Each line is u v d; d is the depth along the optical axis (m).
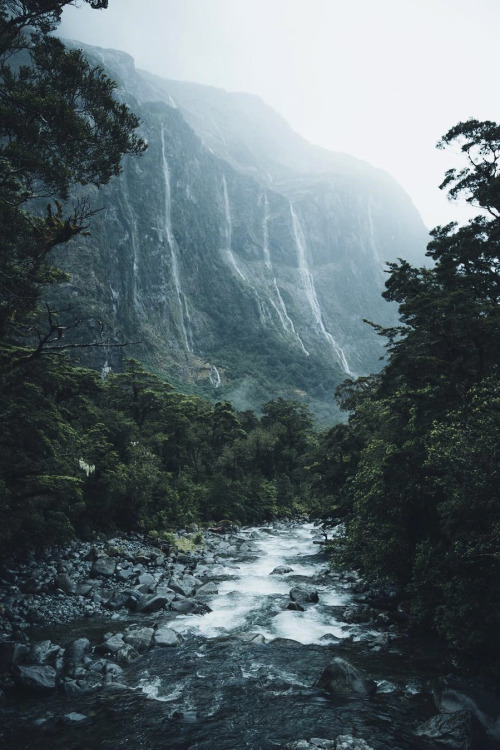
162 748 10.12
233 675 13.98
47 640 15.54
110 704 12.07
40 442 22.70
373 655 15.65
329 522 38.00
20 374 19.38
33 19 14.64
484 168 26.73
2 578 21.58
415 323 24.19
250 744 10.27
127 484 36.50
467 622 13.36
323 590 24.95
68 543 28.36
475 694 11.93
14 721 11.15
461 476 13.93
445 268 25.94
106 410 43.59
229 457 66.62
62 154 14.12
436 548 16.39
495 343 21.86
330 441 36.00
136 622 18.80
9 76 13.94
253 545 41.47
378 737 10.59
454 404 20.17
